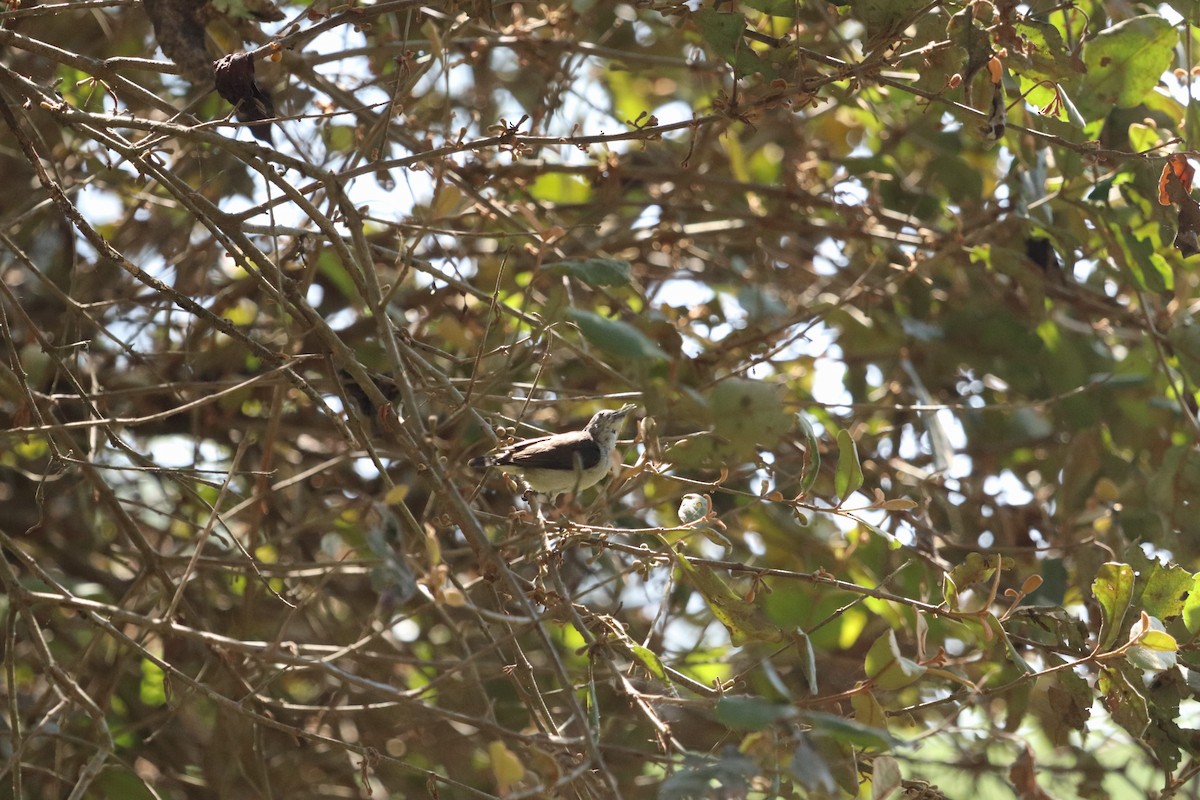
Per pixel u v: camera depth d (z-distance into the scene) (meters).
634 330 8.32
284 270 11.40
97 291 13.36
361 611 13.61
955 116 9.15
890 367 13.90
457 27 9.16
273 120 8.24
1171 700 8.67
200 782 12.41
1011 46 8.06
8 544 8.91
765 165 17.11
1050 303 13.73
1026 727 12.03
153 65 8.58
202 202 8.55
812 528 12.61
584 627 7.80
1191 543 10.88
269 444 10.48
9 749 11.45
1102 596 8.09
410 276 13.62
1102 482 11.70
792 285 14.53
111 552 13.19
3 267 13.19
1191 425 10.90
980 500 13.02
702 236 13.63
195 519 13.48
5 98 8.94
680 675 7.87
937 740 11.31
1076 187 11.81
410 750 13.38
